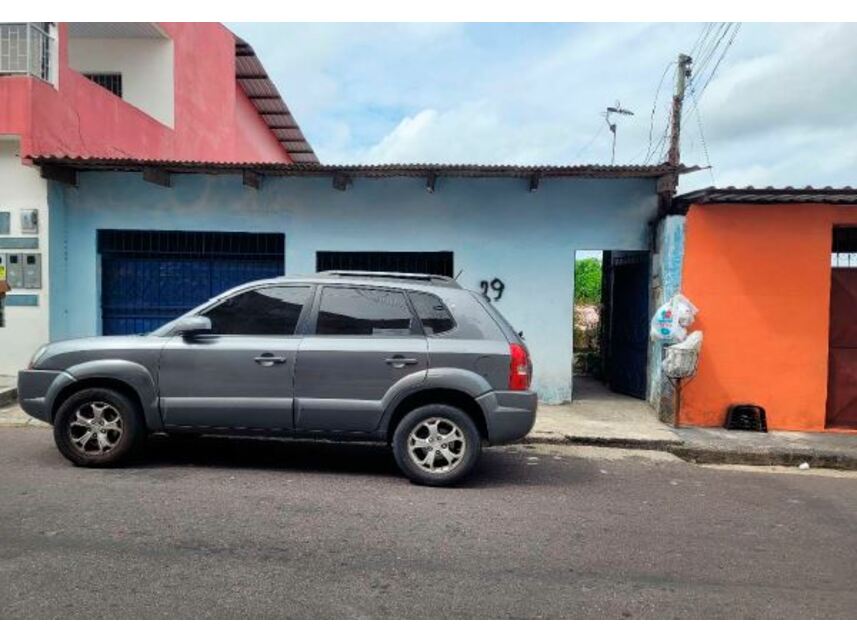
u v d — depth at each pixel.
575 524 4.87
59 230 9.66
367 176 9.39
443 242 9.73
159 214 9.80
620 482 6.14
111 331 10.00
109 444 5.89
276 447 6.90
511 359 5.64
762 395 8.48
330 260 9.99
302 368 5.68
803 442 7.76
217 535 4.38
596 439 7.66
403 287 5.88
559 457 7.05
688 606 3.59
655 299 9.30
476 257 9.72
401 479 5.88
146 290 10.01
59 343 6.04
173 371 5.80
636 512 5.23
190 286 9.99
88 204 9.80
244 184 9.28
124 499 5.05
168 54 13.23
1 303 9.45
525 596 3.64
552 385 9.73
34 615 3.27
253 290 5.95
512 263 9.71
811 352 8.45
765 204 8.40
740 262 8.45
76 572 3.76
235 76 17.22
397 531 4.57
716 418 8.50
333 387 5.68
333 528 4.59
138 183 9.78
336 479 5.81
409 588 3.69
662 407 8.58
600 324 12.49
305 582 3.73
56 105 9.50
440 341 5.69
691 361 8.11
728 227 8.45
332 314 5.84
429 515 4.94
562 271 9.66
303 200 9.77
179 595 3.52
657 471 6.63
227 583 3.68
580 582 3.85
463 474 5.65
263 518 4.73
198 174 9.72
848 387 8.64
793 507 5.56
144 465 6.06
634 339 10.29
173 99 13.34
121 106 11.34
